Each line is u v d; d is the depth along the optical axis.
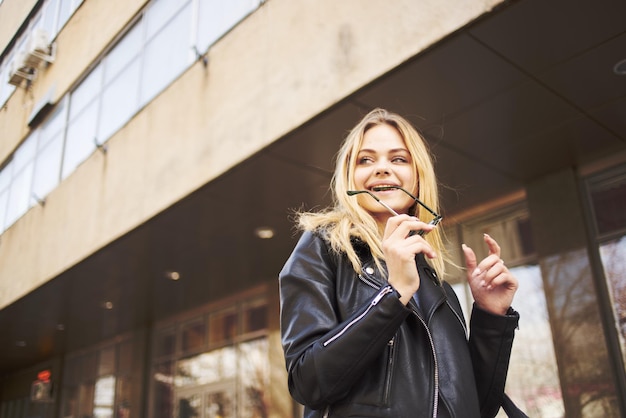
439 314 1.27
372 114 1.55
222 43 6.43
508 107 4.91
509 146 5.59
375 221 1.41
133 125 7.73
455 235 7.03
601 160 5.98
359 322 1.08
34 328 12.45
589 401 5.57
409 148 1.49
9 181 12.03
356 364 1.07
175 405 11.47
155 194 6.89
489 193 6.62
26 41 12.26
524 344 6.35
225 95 6.16
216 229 7.30
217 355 10.80
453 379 1.17
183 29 7.29
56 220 9.30
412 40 4.32
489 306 1.42
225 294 10.59
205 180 6.11
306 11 5.40
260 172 5.87
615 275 5.73
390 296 1.09
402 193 1.42
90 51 9.61
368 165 1.46
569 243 6.00
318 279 1.24
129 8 8.71
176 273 9.07
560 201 6.12
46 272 9.22
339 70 4.88
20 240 10.55
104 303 10.70
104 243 7.71
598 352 5.59
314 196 6.40
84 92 9.62
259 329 10.05
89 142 8.92
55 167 9.91
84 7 10.20
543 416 6.05
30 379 17.05
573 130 5.33
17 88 12.48
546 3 3.71
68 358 15.47
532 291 6.36
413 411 1.10
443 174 6.06
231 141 5.91
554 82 4.57
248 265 8.91
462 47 4.15
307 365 1.10
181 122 6.77
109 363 13.70
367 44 4.70
